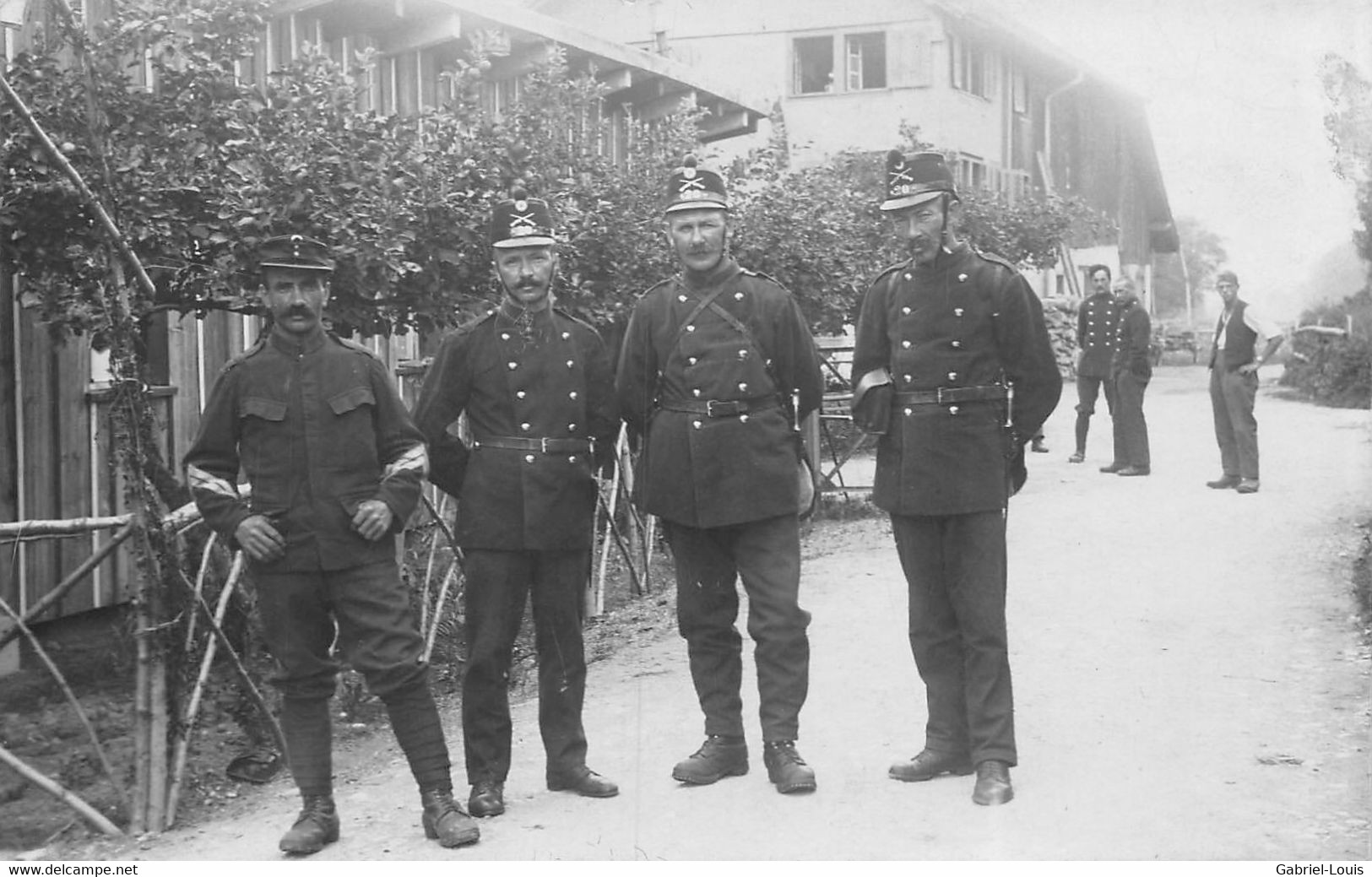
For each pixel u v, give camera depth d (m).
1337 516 9.81
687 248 4.88
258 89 5.97
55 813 4.92
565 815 4.61
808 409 5.02
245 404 4.47
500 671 4.76
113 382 4.85
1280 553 8.54
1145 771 4.79
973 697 4.67
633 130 10.23
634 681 6.46
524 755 5.40
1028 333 4.78
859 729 5.48
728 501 4.78
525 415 4.79
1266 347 11.17
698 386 4.85
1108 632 6.79
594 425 4.96
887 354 4.98
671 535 5.00
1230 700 5.61
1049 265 20.88
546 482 4.77
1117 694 5.75
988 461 4.75
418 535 6.91
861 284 11.97
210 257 5.81
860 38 21.30
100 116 5.20
